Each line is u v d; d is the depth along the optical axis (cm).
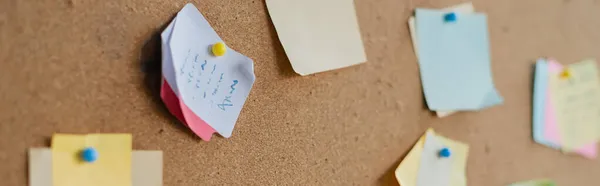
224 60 56
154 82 54
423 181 67
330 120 62
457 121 70
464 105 69
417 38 67
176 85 54
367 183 65
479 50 70
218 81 56
